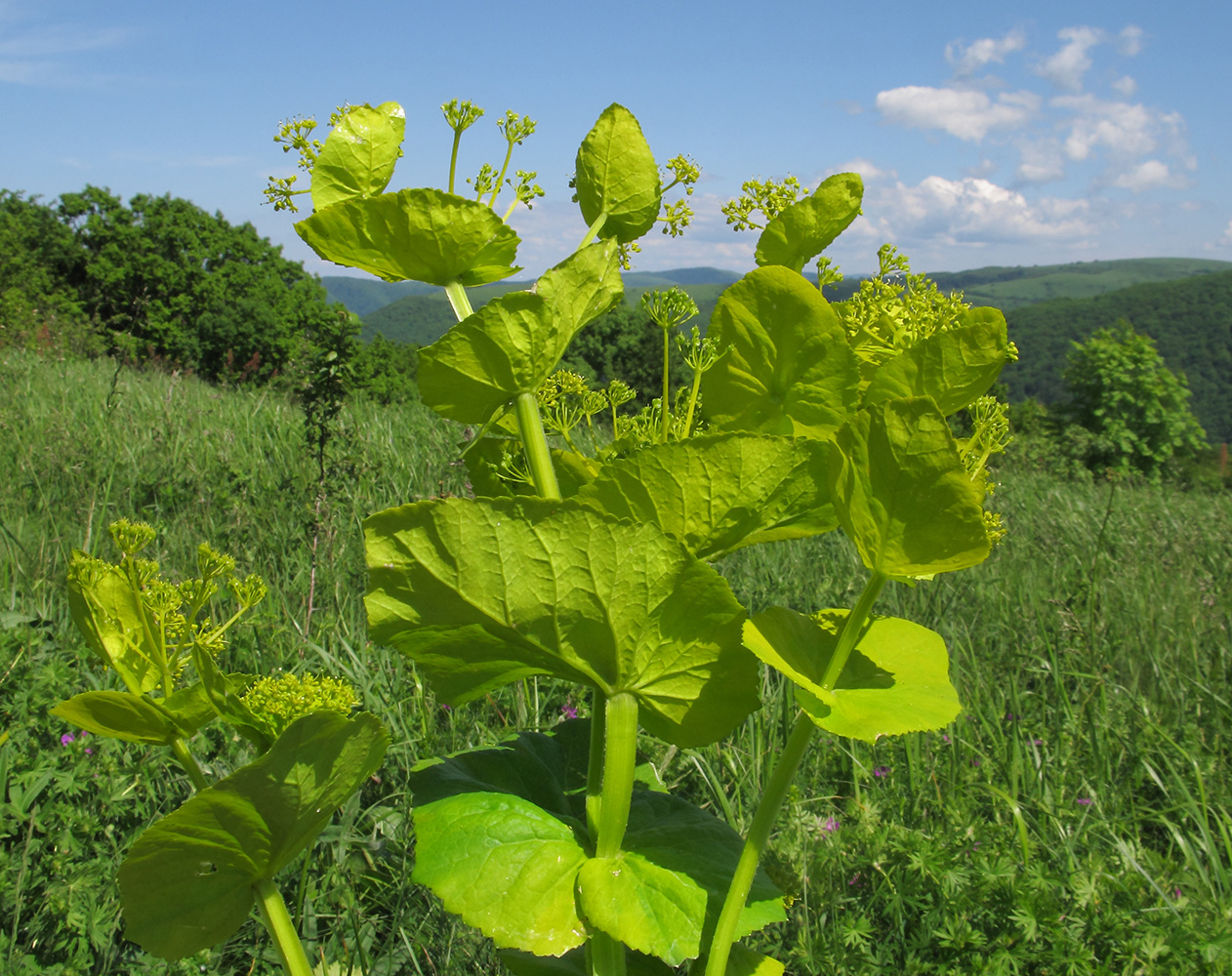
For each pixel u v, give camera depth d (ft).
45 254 138.10
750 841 3.21
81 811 7.22
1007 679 12.46
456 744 8.66
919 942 6.93
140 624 3.60
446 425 22.79
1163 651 14.20
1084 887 7.32
